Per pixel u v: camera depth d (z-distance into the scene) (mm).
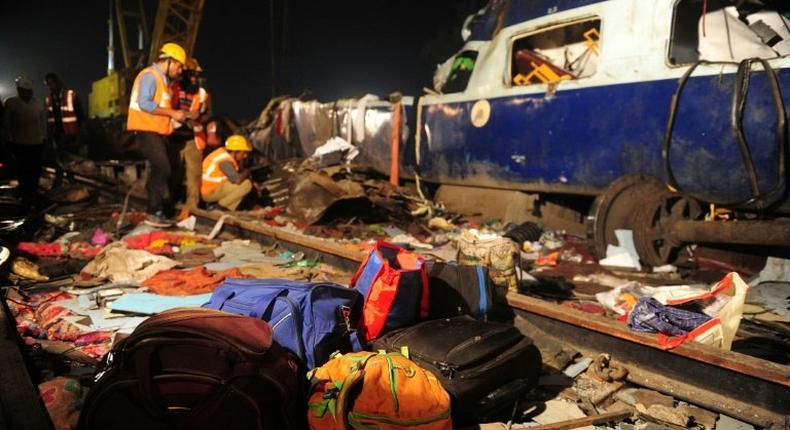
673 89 4895
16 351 2365
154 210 6996
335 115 9008
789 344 3127
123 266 4238
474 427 2271
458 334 2459
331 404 1920
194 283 3930
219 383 1777
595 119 5473
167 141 6980
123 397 1802
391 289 2605
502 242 3619
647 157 5148
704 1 4949
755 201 4555
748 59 4395
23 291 3791
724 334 2686
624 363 2803
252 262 4980
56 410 2119
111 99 19875
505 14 6504
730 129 4551
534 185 6238
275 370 1884
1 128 8555
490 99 6477
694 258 5082
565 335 3082
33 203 7598
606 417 2342
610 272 4742
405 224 6809
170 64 6695
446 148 7117
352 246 5387
